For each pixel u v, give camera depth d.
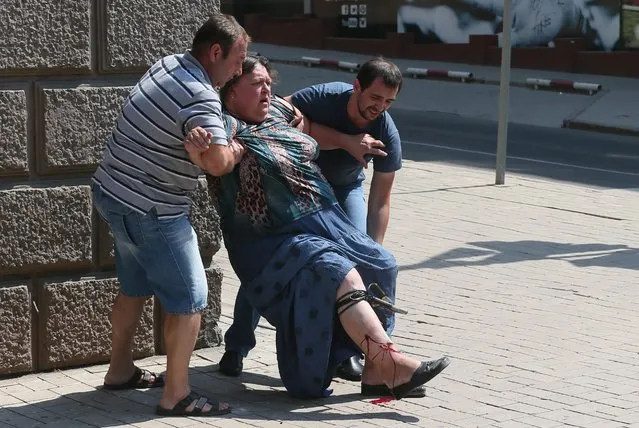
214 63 6.91
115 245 7.49
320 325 7.29
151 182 6.84
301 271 7.32
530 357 8.54
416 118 26.23
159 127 6.75
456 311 9.91
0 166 7.74
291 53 36.91
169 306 7.05
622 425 7.00
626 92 28.47
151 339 8.44
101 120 8.06
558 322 9.59
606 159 20.81
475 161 19.58
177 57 6.91
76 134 7.98
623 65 30.48
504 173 17.06
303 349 7.31
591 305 10.20
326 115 7.89
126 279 7.40
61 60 7.89
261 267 7.40
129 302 7.51
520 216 14.56
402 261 11.88
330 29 37.75
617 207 15.48
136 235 6.90
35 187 7.91
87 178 8.13
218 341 8.81
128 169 6.85
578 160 20.53
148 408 7.34
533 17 32.44
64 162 7.96
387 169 8.15
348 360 8.04
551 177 18.09
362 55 36.41
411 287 10.78
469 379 7.96
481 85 30.61
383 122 7.98
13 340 7.92
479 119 26.42
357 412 7.27
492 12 33.31
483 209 14.95
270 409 7.34
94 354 8.23
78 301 8.11
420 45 35.03
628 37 30.56
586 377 8.03
